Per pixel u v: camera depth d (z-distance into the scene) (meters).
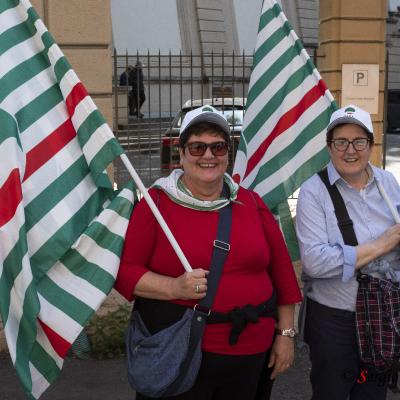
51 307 3.36
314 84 4.34
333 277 3.56
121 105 11.13
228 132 3.25
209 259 3.16
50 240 3.40
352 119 3.49
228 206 3.26
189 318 3.13
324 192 3.62
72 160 3.52
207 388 3.24
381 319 3.50
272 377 3.50
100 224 3.41
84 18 6.28
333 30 9.62
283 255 3.46
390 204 3.57
